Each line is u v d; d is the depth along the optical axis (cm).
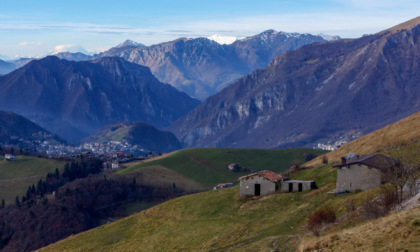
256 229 7150
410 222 4159
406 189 6156
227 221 8181
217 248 6775
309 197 8106
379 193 6494
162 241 8175
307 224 6419
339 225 5675
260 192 9256
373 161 7381
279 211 7844
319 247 4534
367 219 5406
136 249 8194
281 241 5866
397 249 3731
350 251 4075
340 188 7625
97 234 9844
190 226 8575
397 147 9762
